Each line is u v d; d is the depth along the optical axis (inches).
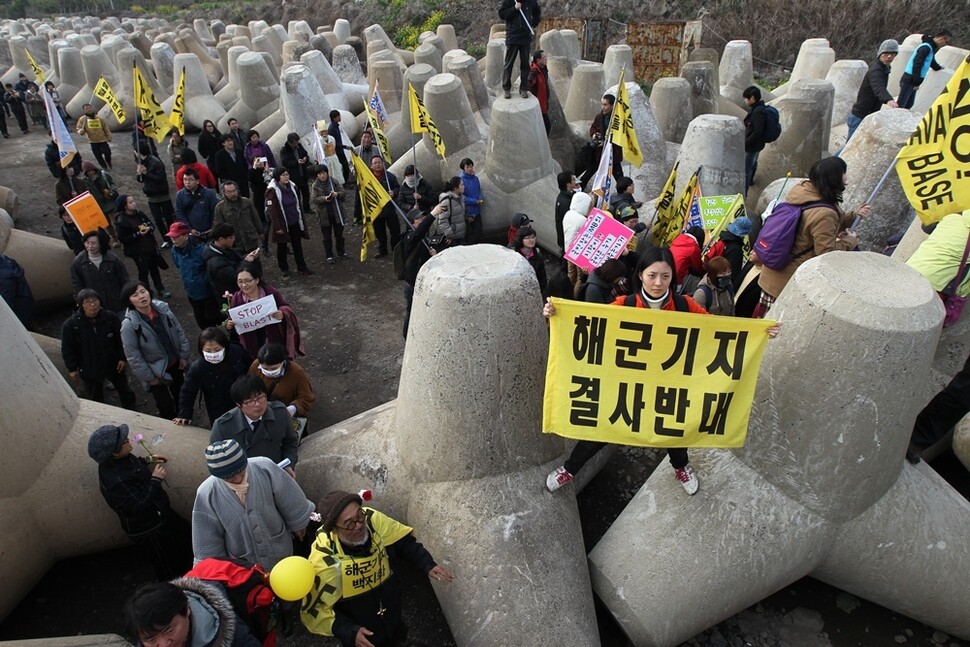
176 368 251.4
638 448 243.4
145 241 344.5
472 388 173.2
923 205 212.1
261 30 1032.2
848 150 305.0
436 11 1163.3
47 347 288.4
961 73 197.6
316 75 631.2
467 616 167.2
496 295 167.9
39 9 1985.7
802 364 160.1
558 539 175.0
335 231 409.4
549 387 158.2
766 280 216.5
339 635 136.3
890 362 150.9
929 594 172.1
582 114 518.9
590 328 152.3
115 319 249.6
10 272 296.8
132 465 174.4
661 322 150.6
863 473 163.3
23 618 196.4
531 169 388.8
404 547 151.7
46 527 193.8
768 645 181.0
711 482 175.6
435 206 359.3
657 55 735.7
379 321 347.6
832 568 177.0
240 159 455.8
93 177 409.7
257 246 353.1
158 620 102.3
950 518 173.8
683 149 362.9
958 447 212.2
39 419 191.9
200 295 296.5
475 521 174.2
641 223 323.3
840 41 853.8
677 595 165.9
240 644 116.0
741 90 631.2
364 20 1273.4
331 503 130.8
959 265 192.1
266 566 160.4
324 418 276.8
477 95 505.0
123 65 719.7
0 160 622.5
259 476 155.8
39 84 748.0
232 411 182.2
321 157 390.0
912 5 823.1
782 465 168.6
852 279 158.1
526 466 182.9
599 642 167.2
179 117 461.7
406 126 534.6
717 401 155.9
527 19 398.6
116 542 205.8
